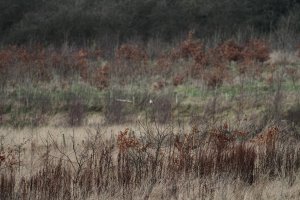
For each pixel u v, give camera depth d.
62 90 72.06
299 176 31.55
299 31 110.62
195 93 65.19
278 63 78.25
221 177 30.12
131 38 107.25
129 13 123.00
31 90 71.75
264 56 77.69
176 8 124.38
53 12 123.56
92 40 111.44
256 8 121.50
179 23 118.31
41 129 54.91
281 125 48.97
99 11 124.12
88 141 37.62
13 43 115.12
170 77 74.38
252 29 107.31
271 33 108.00
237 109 56.97
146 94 65.19
